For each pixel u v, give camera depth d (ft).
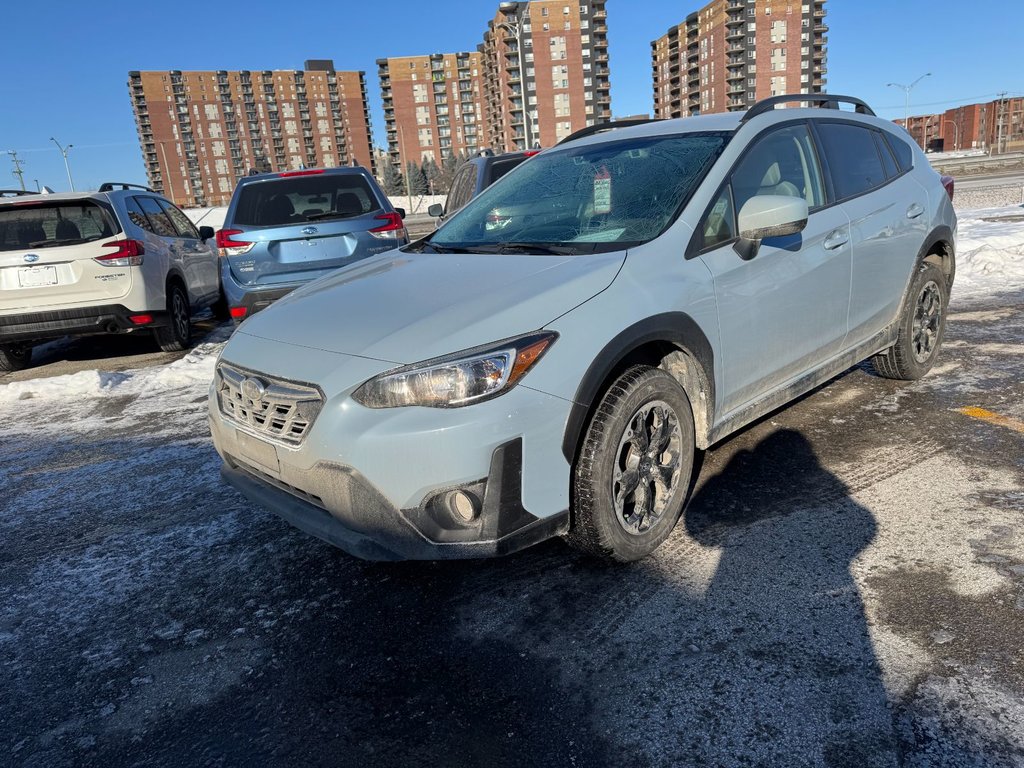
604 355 8.16
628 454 8.76
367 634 8.23
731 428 10.42
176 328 25.75
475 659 7.62
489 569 9.31
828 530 9.55
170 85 462.19
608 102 365.20
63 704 7.49
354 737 6.70
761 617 7.86
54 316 22.21
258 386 8.44
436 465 7.40
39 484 13.65
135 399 19.19
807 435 12.83
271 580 9.57
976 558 8.61
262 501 8.87
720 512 10.26
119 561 10.41
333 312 9.08
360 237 22.53
